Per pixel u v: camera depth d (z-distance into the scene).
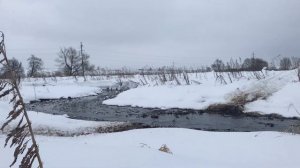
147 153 8.02
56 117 18.42
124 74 50.94
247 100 24.05
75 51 71.06
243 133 13.89
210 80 31.67
